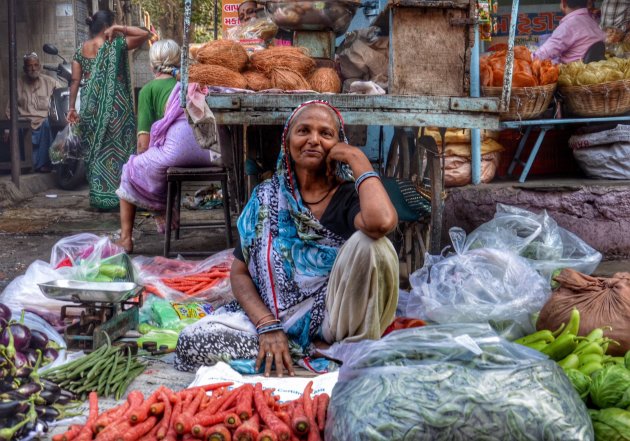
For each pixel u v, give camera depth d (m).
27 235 6.80
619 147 5.61
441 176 4.46
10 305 3.65
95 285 3.59
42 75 10.94
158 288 4.12
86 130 8.04
